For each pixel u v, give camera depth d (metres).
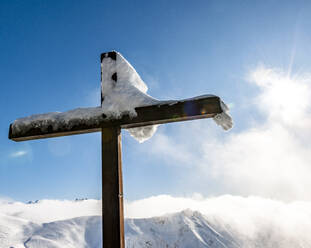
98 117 2.12
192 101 1.96
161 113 2.00
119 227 1.81
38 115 2.29
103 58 2.46
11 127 2.29
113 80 2.33
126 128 2.25
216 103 1.90
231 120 1.97
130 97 2.14
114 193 1.90
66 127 2.17
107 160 2.00
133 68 2.47
